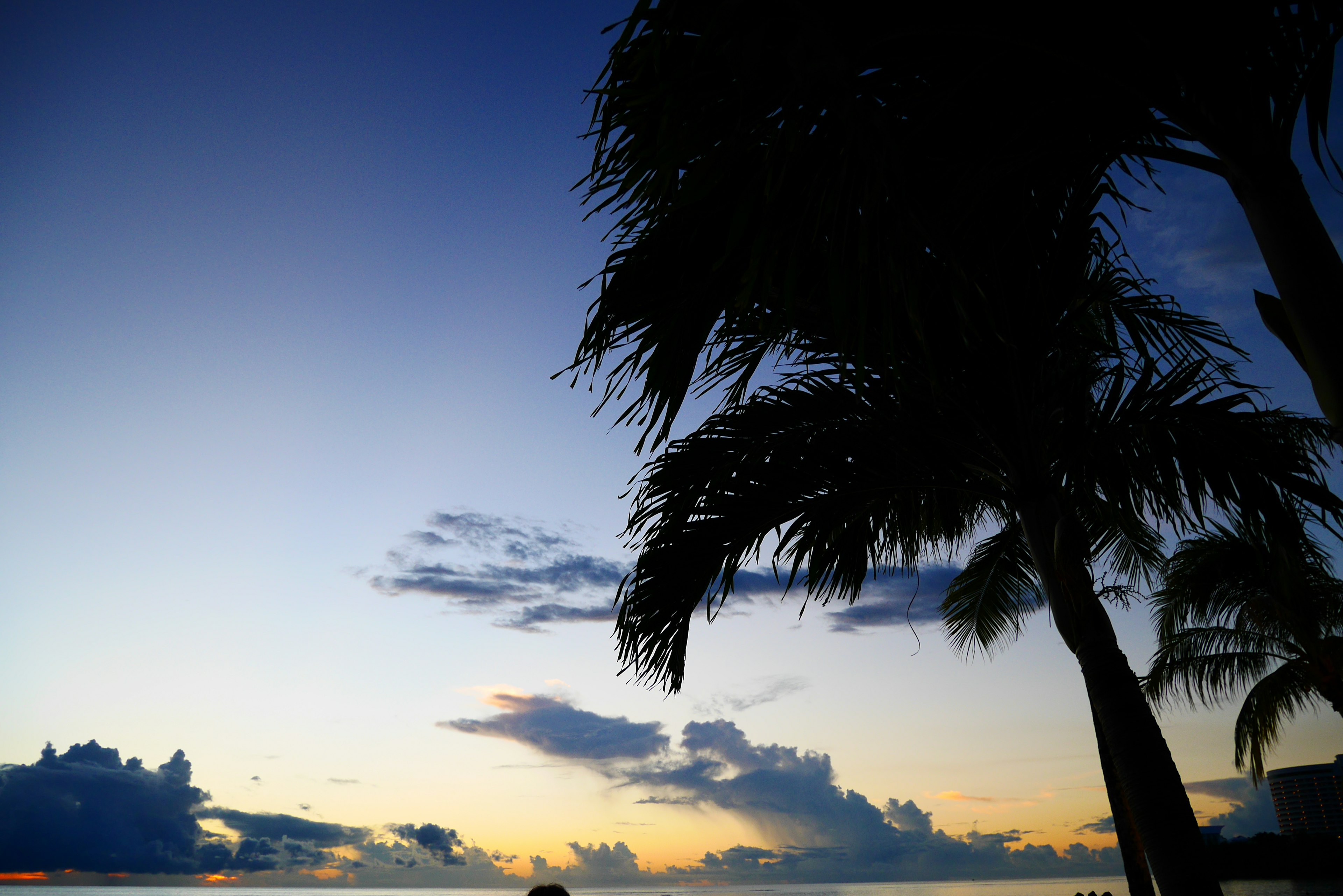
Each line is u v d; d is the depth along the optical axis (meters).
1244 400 3.94
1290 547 3.83
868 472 4.51
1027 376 4.03
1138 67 2.05
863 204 1.95
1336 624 10.57
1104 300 4.88
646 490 4.66
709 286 2.95
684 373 2.92
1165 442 4.02
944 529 5.41
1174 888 3.42
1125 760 3.66
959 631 7.31
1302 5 1.96
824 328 3.84
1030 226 3.54
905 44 2.05
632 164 2.22
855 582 5.20
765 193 2.01
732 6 1.85
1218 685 12.04
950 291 2.53
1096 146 2.31
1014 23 2.01
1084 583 3.86
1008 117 2.21
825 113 2.00
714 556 4.69
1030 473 4.20
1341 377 1.79
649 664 4.55
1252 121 2.01
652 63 2.17
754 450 4.54
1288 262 1.92
